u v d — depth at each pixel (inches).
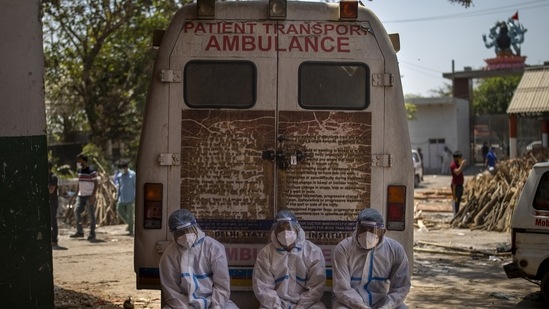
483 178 786.2
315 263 250.7
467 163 2134.6
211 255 248.5
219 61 256.7
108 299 375.2
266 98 257.3
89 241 655.8
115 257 546.0
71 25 1152.8
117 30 1205.1
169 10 1144.8
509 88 2721.5
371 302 249.3
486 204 727.7
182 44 257.1
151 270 256.4
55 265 502.6
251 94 257.8
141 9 1141.7
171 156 256.2
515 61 2096.5
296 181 257.3
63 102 1280.8
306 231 258.2
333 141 258.1
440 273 470.9
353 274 251.0
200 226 257.1
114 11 1154.0
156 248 255.9
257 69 257.3
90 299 366.6
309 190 257.8
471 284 430.9
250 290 258.2
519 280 442.0
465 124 2151.8
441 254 558.3
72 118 1342.3
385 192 258.8
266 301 244.7
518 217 369.1
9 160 254.8
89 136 1339.8
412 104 1974.7
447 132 2096.5
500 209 712.4
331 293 261.4
